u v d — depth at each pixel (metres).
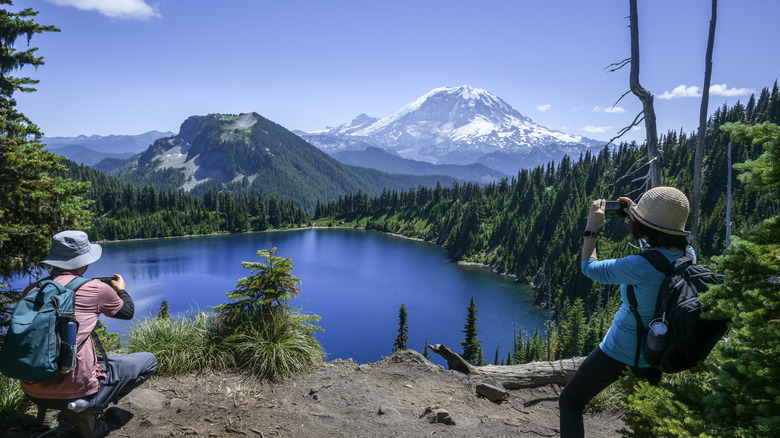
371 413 4.53
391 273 187.50
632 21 11.01
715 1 10.66
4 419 3.87
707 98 11.10
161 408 4.41
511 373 5.81
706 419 2.57
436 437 4.13
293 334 5.84
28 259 7.29
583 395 3.05
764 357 2.47
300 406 4.61
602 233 132.75
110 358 3.65
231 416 4.30
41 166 7.40
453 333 120.00
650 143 11.30
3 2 8.84
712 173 161.88
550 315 134.50
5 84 8.91
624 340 2.73
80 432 3.60
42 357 3.00
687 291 2.46
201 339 5.65
